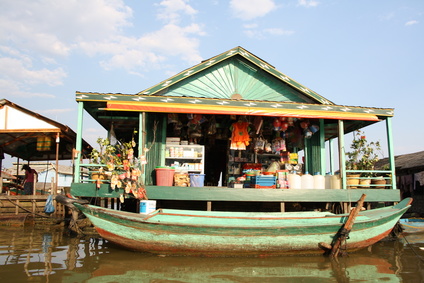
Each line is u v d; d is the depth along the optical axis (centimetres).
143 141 920
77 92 919
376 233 825
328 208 1059
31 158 1836
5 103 1362
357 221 775
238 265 678
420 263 714
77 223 1018
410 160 1867
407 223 1223
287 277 600
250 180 1021
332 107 996
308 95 1110
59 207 1284
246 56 1101
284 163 1148
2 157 1569
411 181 1709
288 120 1108
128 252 764
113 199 1302
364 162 1086
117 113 1120
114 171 884
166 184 924
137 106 909
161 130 1063
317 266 681
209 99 943
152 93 1033
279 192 925
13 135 1458
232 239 727
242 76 1134
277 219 786
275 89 1140
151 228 713
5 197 1304
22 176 2138
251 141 1158
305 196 937
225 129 1182
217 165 1588
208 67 1088
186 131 1127
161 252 740
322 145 1138
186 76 1065
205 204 1073
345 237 750
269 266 675
